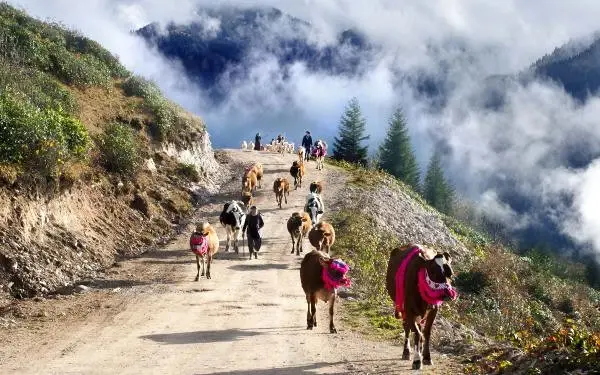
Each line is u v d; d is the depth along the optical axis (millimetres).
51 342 11875
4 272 16656
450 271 9375
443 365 10438
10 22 35500
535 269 38188
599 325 27422
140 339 12203
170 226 27656
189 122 40250
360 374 9914
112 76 39344
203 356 11055
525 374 9070
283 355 11172
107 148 28484
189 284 18109
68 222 21703
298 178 37000
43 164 20656
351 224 28141
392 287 10578
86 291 17094
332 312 13078
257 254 22906
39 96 27578
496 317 20250
